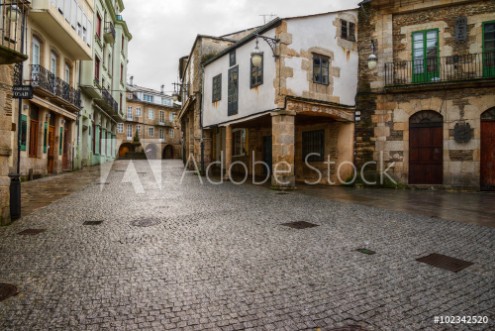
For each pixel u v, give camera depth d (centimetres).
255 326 267
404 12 1311
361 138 1334
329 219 661
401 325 270
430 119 1272
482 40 1205
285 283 350
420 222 634
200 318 279
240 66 1423
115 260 417
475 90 1196
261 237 525
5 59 508
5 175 598
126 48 3484
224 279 360
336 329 263
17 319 274
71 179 1439
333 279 361
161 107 5450
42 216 672
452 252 452
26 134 1331
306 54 1222
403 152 1289
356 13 1365
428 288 339
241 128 1975
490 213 732
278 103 1159
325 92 1266
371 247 474
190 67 2267
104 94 2456
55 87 1523
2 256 427
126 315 283
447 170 1227
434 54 1269
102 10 2414
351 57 1341
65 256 430
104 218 661
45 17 1330
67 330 259
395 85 1279
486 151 1194
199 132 1873
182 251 454
